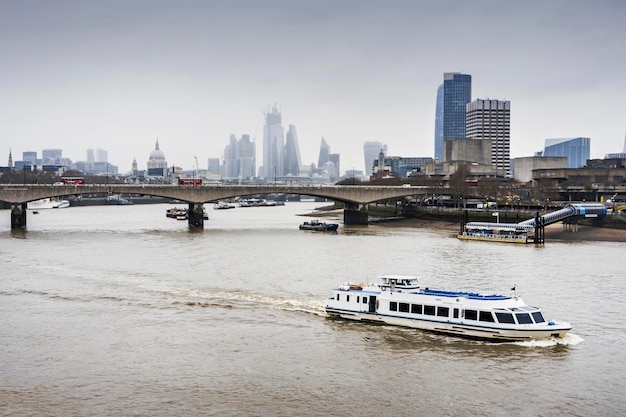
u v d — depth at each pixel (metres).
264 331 76.00
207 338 73.31
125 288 100.00
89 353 68.25
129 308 86.81
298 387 58.97
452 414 53.31
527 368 63.62
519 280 109.56
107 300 91.56
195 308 86.62
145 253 146.00
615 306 88.88
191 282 105.25
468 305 73.25
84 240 178.50
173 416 53.09
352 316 80.31
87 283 104.50
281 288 100.00
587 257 142.12
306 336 74.12
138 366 64.38
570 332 75.62
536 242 172.62
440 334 74.56
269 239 184.88
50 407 54.78
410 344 71.12
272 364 64.88
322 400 56.09
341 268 122.19
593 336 74.12
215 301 90.56
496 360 65.88
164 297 93.31
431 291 79.81
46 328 77.50
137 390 58.34
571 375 61.81
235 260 133.50
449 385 59.38
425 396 56.94
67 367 64.12
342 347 70.12
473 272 118.38
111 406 54.97
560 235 190.38
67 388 58.88
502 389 58.47
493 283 106.38
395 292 79.12
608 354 67.75
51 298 93.19
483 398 56.47
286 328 77.25
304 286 101.81
